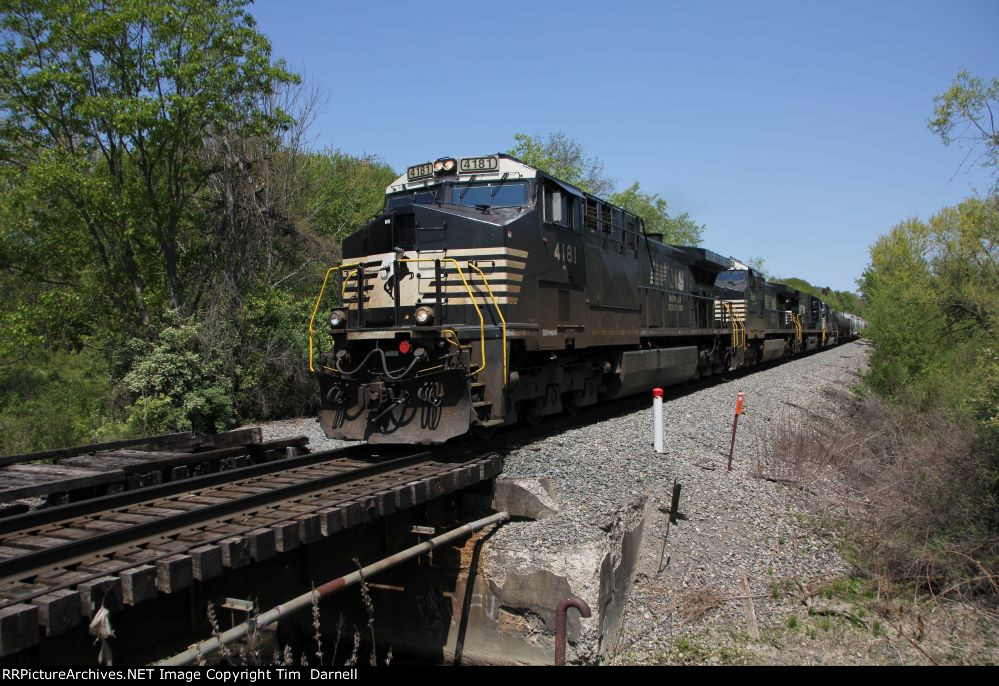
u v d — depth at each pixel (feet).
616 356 43.62
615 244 43.96
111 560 14.71
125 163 54.49
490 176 32.27
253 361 54.13
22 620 11.61
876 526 30.73
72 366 64.64
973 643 23.40
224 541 15.55
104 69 50.67
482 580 23.66
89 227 50.21
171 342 47.83
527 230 30.71
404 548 23.63
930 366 53.62
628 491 27.14
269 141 57.98
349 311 30.81
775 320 95.76
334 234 73.56
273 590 19.04
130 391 47.57
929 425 45.11
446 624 24.32
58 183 46.78
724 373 78.54
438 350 27.71
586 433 34.63
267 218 61.52
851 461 40.32
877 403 52.54
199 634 16.44
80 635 14.01
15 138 49.55
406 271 29.37
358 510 19.24
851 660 22.45
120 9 48.37
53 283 52.03
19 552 15.62
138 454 27.43
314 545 20.20
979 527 28.27
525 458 28.22
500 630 23.24
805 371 83.15
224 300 53.83
